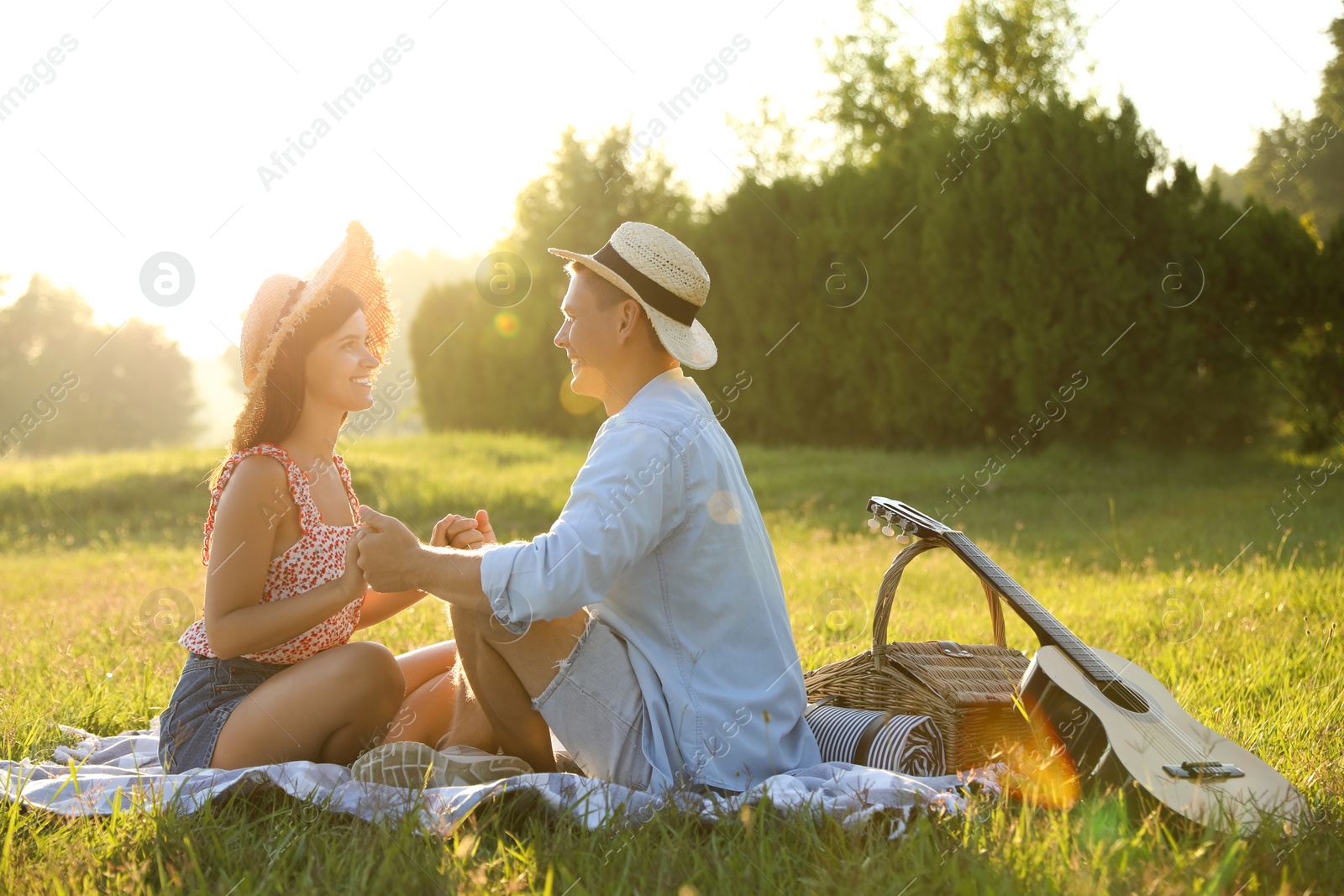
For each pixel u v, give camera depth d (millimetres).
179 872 2010
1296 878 2002
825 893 1904
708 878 1963
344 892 1907
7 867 2025
